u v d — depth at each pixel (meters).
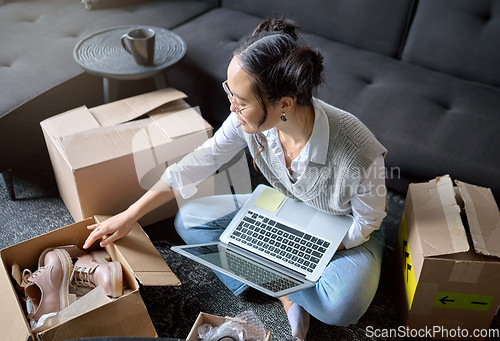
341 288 1.49
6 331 1.40
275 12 2.46
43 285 1.51
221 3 2.63
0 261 1.50
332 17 2.33
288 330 1.64
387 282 1.78
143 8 2.57
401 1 2.17
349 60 2.24
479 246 1.41
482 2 2.04
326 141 1.37
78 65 2.17
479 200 1.54
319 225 1.60
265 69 1.17
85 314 1.36
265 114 1.24
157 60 2.07
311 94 1.25
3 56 2.20
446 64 2.16
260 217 1.65
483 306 1.51
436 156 1.82
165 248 1.88
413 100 2.01
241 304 1.71
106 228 1.60
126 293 1.55
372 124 1.93
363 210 1.46
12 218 1.97
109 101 2.14
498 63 2.05
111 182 1.71
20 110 1.97
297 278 1.50
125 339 0.91
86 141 1.71
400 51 2.28
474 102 2.01
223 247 1.60
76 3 2.58
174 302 1.71
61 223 1.96
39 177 2.15
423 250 1.43
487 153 1.80
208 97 2.25
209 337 1.39
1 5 2.54
